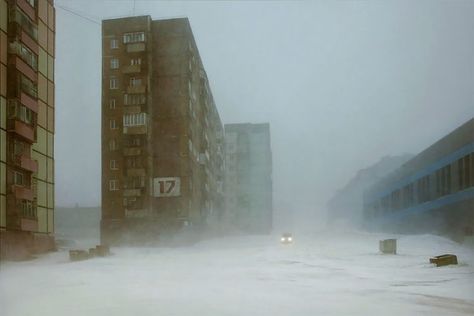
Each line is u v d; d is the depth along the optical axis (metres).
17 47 36.91
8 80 36.56
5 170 35.75
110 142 56.72
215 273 24.70
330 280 20.78
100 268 28.27
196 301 14.33
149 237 54.78
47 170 43.03
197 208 62.66
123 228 55.03
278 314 11.98
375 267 27.20
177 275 23.52
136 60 57.50
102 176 56.31
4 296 15.73
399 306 13.25
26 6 38.69
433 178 53.06
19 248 36.50
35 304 13.87
